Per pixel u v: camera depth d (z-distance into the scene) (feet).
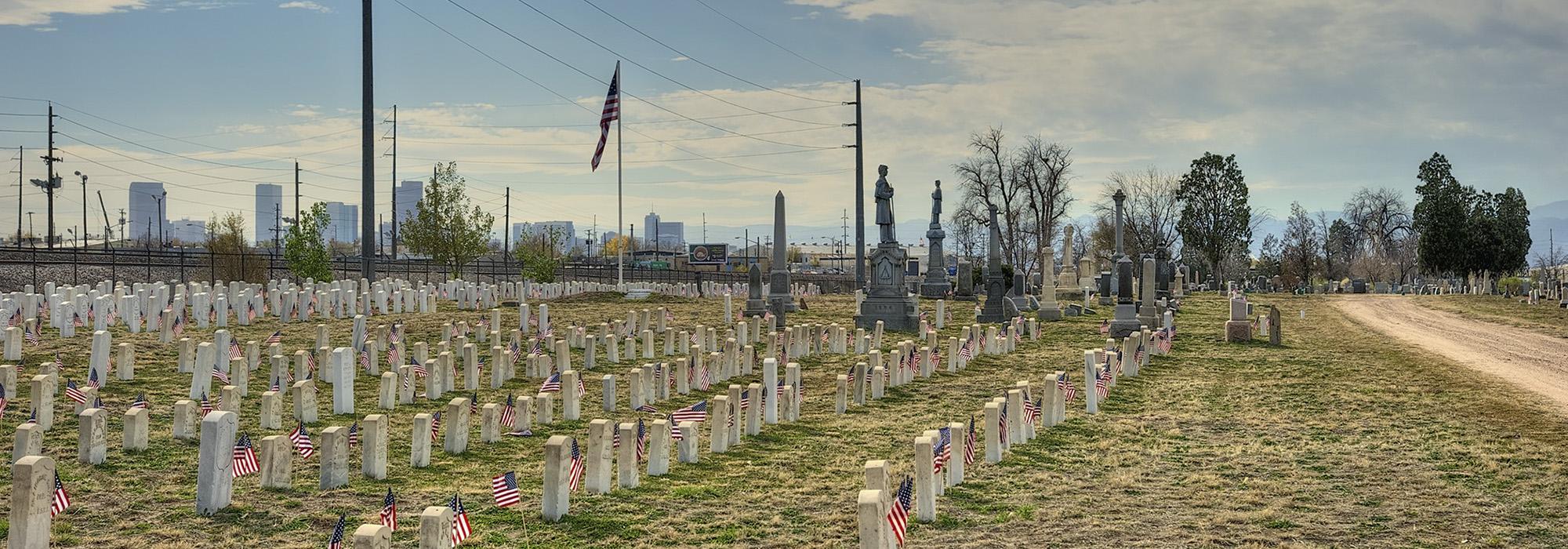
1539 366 96.02
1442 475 53.52
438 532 36.65
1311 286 311.27
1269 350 111.04
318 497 48.37
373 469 52.13
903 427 69.67
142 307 114.93
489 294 154.40
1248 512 46.85
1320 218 461.78
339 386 70.54
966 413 75.20
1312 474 54.19
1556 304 184.03
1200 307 181.57
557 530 44.04
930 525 44.73
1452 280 289.94
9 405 68.49
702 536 43.37
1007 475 54.13
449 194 209.67
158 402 72.79
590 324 129.90
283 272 212.84
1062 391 70.03
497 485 44.80
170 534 42.65
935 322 141.38
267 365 88.79
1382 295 237.86
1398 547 41.50
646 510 47.26
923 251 529.04
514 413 68.28
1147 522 45.21
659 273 293.84
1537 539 42.52
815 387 88.43
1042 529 44.21
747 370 93.56
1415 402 75.66
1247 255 316.60
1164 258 196.65
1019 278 165.37
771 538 43.21
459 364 94.94
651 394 76.95
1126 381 88.58
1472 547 41.47
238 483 50.72
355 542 34.65
